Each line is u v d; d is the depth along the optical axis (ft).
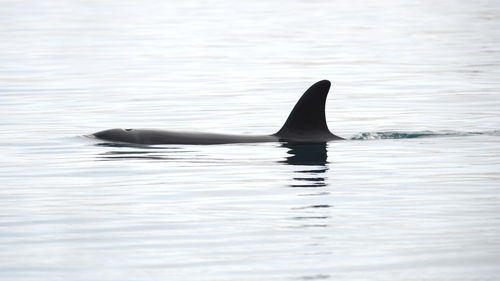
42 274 138.10
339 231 161.58
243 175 213.46
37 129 291.99
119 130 267.80
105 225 167.32
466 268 138.82
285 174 214.48
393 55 550.36
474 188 196.85
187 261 144.15
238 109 344.49
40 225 167.63
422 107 344.49
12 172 219.61
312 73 467.11
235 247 151.84
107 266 141.79
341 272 137.80
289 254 147.54
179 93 389.80
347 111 339.36
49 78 440.45
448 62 504.02
